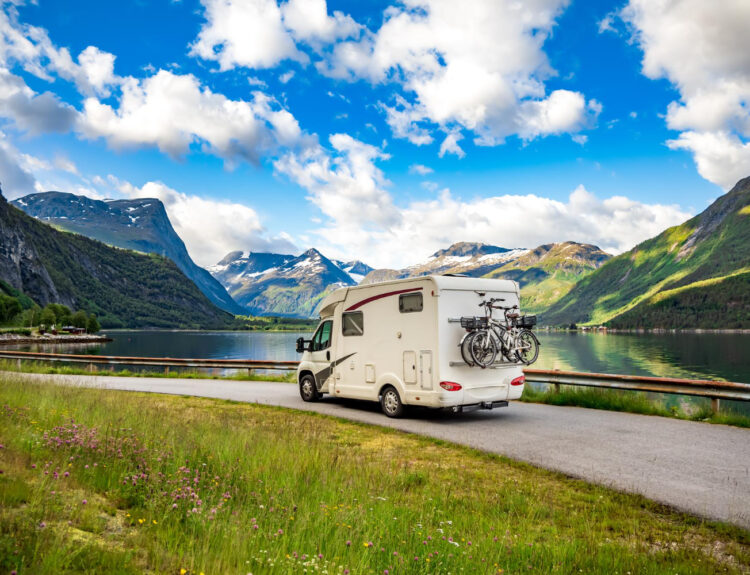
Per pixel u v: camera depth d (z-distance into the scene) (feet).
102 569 11.14
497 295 40.52
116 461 19.85
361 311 43.01
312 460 22.72
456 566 13.62
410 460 27.43
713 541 17.29
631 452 28.94
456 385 37.04
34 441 21.35
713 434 33.78
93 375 83.56
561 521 18.81
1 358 102.27
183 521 15.28
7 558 10.28
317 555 13.10
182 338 575.79
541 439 32.42
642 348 354.13
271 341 509.35
